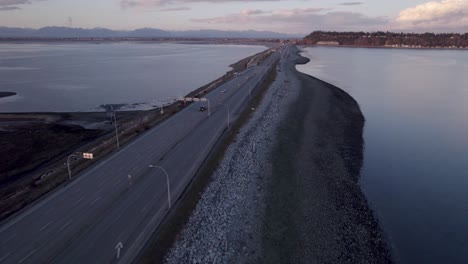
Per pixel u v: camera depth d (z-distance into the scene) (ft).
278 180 129.49
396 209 114.42
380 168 145.59
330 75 420.36
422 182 133.80
